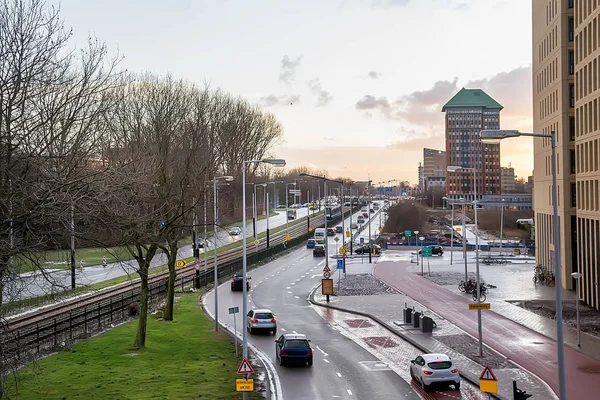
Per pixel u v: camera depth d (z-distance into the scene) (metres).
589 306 47.94
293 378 27.33
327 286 51.03
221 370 27.86
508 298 52.28
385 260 85.69
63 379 25.66
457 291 57.03
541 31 69.12
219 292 56.81
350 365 30.09
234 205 106.00
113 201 23.61
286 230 112.44
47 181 19.34
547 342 35.56
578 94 51.91
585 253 49.53
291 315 45.53
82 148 25.09
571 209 58.25
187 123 59.75
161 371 27.33
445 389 25.72
